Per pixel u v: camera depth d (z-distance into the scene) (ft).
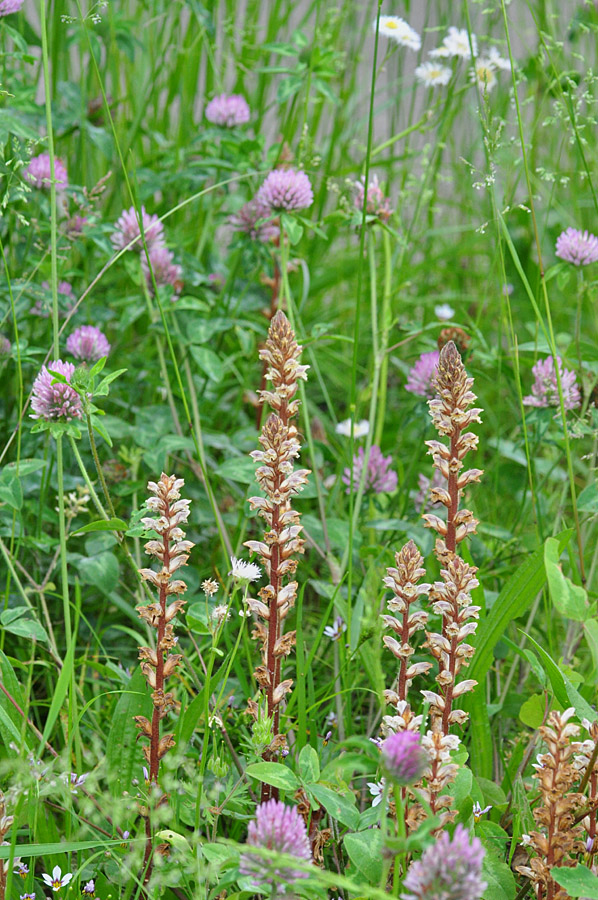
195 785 5.69
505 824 6.01
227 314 10.54
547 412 8.54
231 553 8.10
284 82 10.55
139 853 5.38
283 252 9.02
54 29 11.60
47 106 6.31
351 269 14.08
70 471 9.07
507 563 9.16
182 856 4.99
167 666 5.28
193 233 12.35
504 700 7.49
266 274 10.85
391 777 3.97
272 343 5.18
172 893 5.63
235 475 8.11
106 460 9.80
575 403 8.50
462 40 10.20
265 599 5.35
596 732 4.95
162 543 5.26
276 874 4.07
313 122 13.07
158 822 4.99
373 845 4.69
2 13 8.99
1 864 5.15
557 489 10.84
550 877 4.77
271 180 8.80
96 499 6.31
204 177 10.83
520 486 9.71
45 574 8.71
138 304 9.71
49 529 9.20
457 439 5.12
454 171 15.19
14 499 6.98
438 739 4.61
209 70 13.38
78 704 7.34
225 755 6.16
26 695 6.28
